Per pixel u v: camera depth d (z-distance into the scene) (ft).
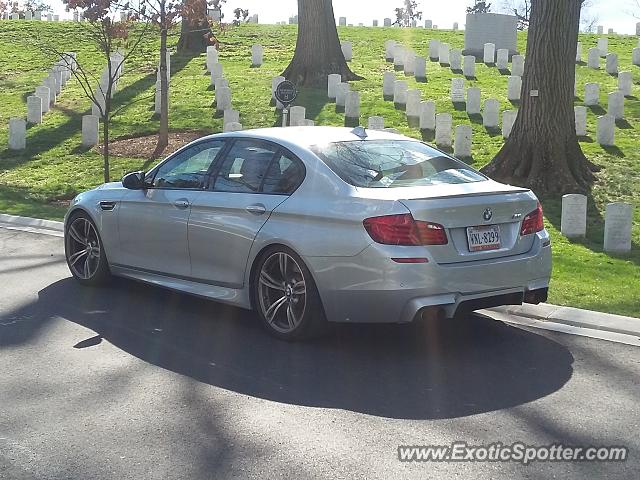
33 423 15.66
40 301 25.44
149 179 25.43
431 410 16.49
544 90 48.65
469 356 20.25
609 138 58.75
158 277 24.93
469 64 86.74
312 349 20.68
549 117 48.67
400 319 19.33
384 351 20.59
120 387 17.75
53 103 75.72
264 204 21.56
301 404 16.79
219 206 22.58
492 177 50.01
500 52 90.63
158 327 22.67
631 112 71.20
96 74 89.25
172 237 23.99
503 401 17.10
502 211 20.51
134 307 24.85
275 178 21.91
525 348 20.98
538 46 48.65
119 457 14.14
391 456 14.17
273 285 21.48
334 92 75.77
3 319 23.32
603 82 86.22
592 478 13.38
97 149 60.75
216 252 22.71
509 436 15.19
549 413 16.43
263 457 14.11
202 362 19.58
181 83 83.56
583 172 49.62
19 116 71.92
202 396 17.22
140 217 25.03
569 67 48.75
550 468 13.74
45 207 45.27
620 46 112.47
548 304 25.00
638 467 13.84
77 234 27.71
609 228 35.88
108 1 51.29
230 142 23.73
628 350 20.92
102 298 25.91
